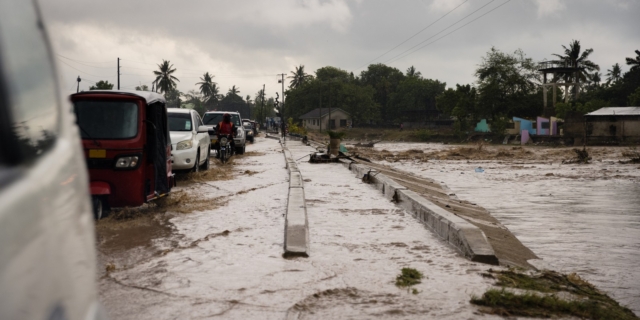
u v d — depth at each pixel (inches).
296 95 5300.2
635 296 221.1
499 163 1262.3
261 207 412.5
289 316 177.9
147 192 376.8
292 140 2148.1
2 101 47.9
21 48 55.6
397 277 222.2
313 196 483.5
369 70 6264.8
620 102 3521.2
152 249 271.9
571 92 4114.2
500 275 228.7
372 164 925.8
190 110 680.4
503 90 3275.1
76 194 62.6
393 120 5551.2
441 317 178.7
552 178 865.5
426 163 1261.1
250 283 213.3
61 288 51.1
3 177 45.1
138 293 199.6
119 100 362.6
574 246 326.0
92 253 65.7
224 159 858.1
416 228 335.3
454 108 3405.5
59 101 64.7
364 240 297.7
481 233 273.9
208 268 234.8
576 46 3604.8
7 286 39.3
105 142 349.7
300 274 226.7
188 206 406.9
